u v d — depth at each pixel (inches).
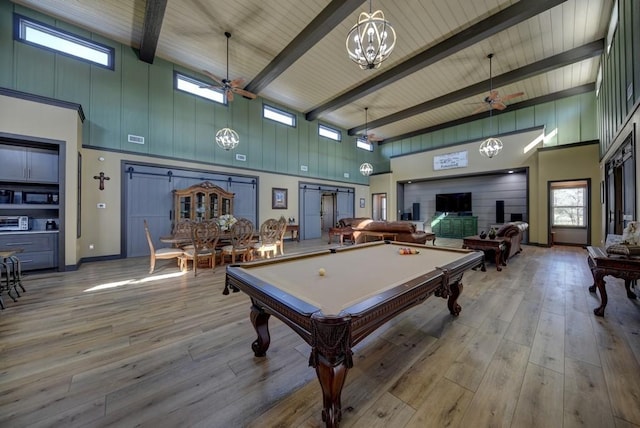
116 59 209.8
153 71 228.1
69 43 191.0
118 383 60.8
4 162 153.6
